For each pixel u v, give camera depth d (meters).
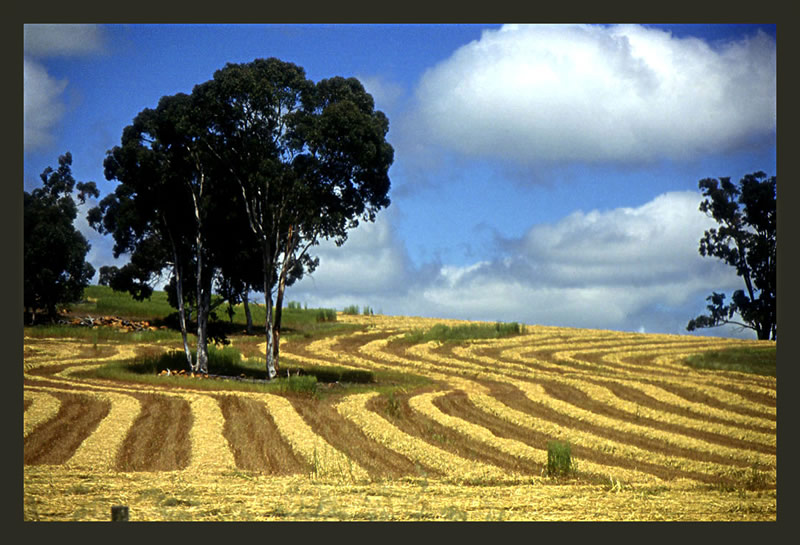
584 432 36.22
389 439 32.94
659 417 40.03
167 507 21.09
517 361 61.28
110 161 54.81
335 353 67.38
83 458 28.00
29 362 54.97
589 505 22.73
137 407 38.34
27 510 20.02
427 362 61.72
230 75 50.09
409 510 21.33
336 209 54.22
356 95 54.00
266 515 20.44
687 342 71.88
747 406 43.38
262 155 52.03
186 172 53.97
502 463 29.94
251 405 40.81
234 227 55.44
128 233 56.88
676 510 22.39
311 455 29.75
